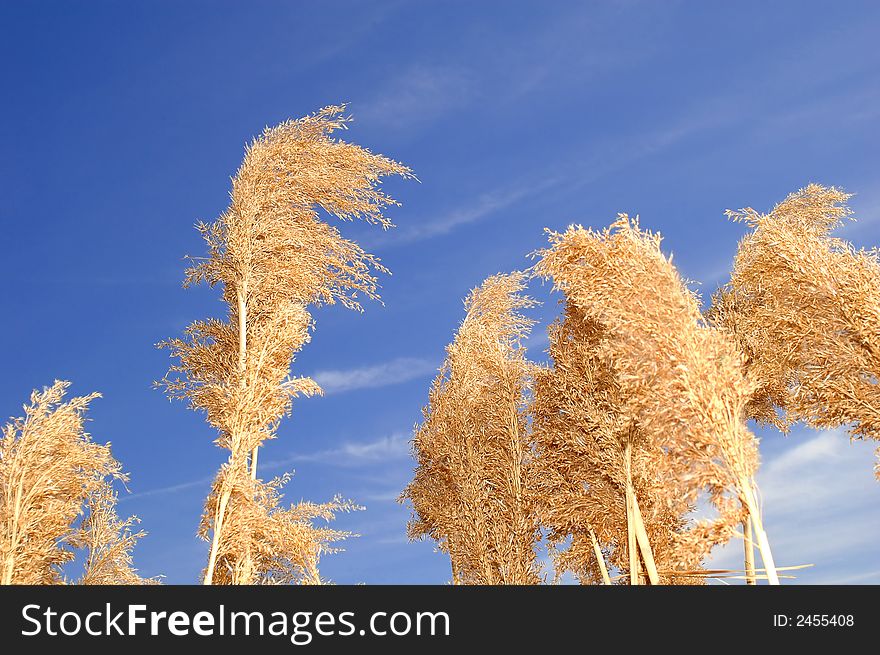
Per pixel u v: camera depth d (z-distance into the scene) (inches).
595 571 291.7
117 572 294.7
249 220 297.3
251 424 265.1
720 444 189.2
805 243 259.1
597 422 258.2
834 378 253.9
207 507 257.6
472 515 323.6
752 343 289.7
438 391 368.8
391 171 323.6
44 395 280.8
